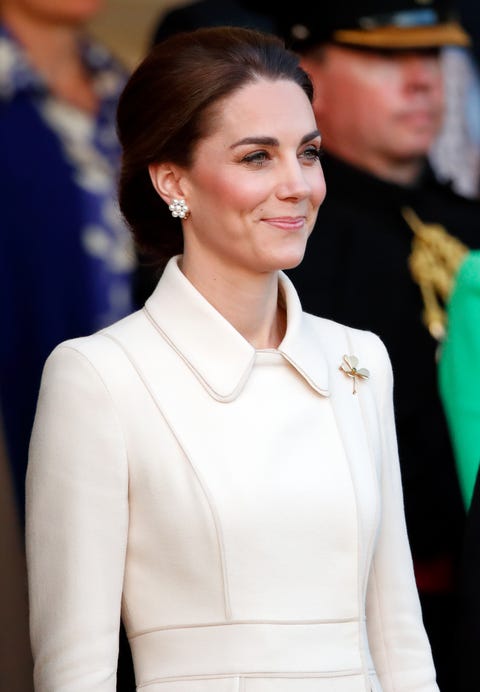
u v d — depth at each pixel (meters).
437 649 18.27
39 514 13.02
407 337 19.44
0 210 21.22
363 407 13.68
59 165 21.66
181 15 22.02
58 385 13.06
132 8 26.19
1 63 21.62
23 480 20.20
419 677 13.69
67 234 21.47
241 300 13.41
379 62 20.11
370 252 19.69
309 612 12.83
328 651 12.85
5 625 19.02
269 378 13.34
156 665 12.89
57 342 21.09
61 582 12.88
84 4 22.09
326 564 12.93
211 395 13.12
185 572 12.79
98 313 21.50
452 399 17.02
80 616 12.80
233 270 13.31
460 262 20.25
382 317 19.42
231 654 12.69
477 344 16.80
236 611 12.70
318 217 19.84
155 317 13.41
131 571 13.02
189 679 12.73
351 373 13.76
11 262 21.08
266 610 12.73
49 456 12.99
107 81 22.56
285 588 12.79
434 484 18.77
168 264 13.63
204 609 12.76
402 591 13.80
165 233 13.88
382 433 13.79
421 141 20.31
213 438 12.99
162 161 13.30
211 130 12.97
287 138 12.91
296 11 20.41
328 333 14.05
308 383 13.37
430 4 20.28
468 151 24.42
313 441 13.22
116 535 12.89
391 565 13.79
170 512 12.80
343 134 20.31
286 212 12.92
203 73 12.98
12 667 18.94
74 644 12.80
